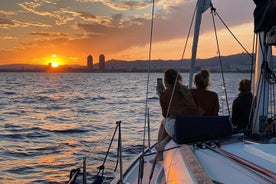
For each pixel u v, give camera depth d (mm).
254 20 4523
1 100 44062
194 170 3709
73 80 142500
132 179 4672
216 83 63375
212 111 5781
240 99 6551
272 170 3719
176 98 5227
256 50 5043
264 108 5102
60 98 47938
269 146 4344
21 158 13852
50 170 12109
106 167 11438
